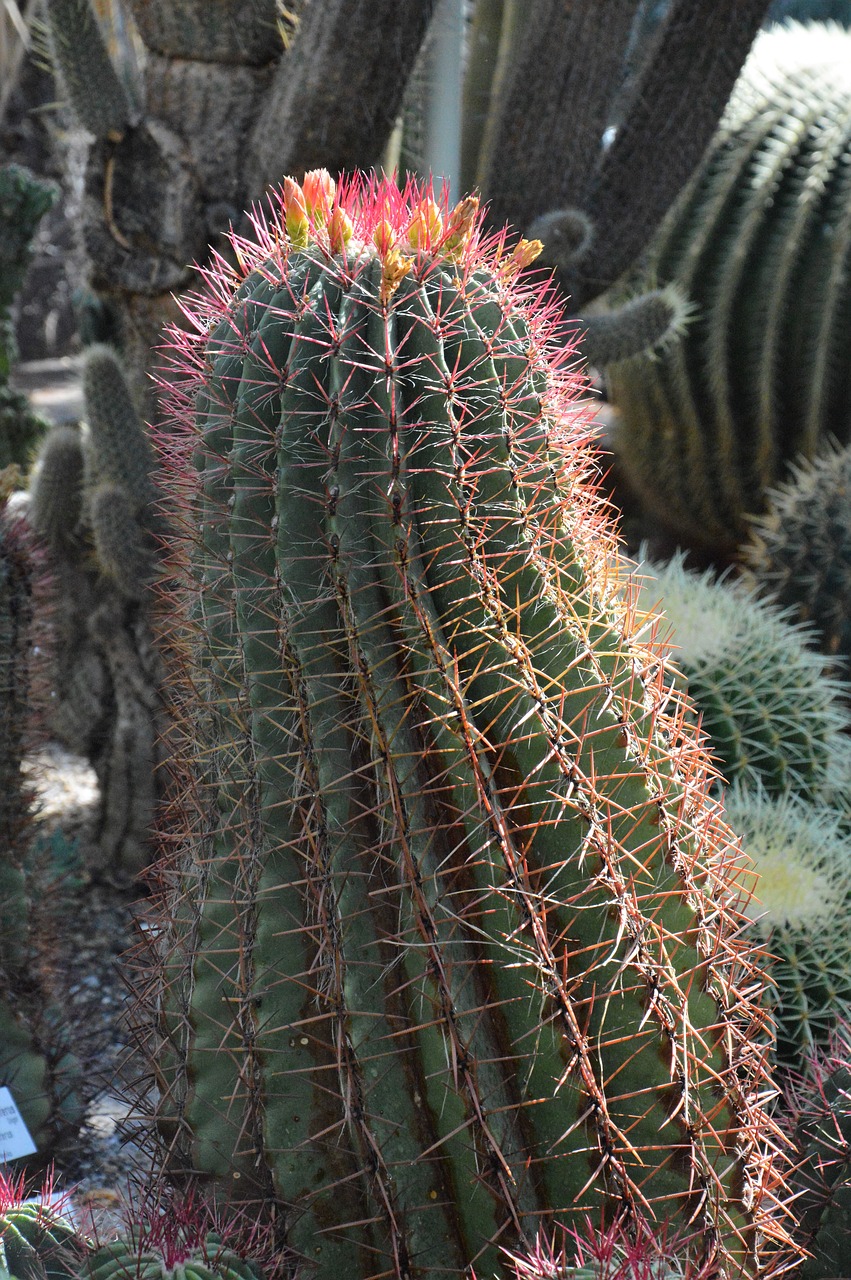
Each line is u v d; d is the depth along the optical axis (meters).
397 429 1.17
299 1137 1.20
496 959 1.17
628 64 2.77
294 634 1.19
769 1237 1.25
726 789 2.05
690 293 3.75
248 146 2.17
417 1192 1.18
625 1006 1.19
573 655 1.20
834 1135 1.34
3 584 1.62
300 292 1.20
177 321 2.22
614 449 4.20
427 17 2.02
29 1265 1.15
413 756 1.18
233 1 2.09
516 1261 1.12
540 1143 1.18
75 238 2.85
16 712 1.65
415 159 2.59
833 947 1.77
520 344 1.20
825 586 2.73
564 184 2.39
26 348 8.99
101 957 2.22
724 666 2.07
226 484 1.22
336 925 1.19
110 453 2.30
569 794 1.18
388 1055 1.18
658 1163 1.19
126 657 2.45
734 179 3.68
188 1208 1.21
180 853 1.31
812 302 3.68
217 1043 1.25
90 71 2.11
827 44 4.03
